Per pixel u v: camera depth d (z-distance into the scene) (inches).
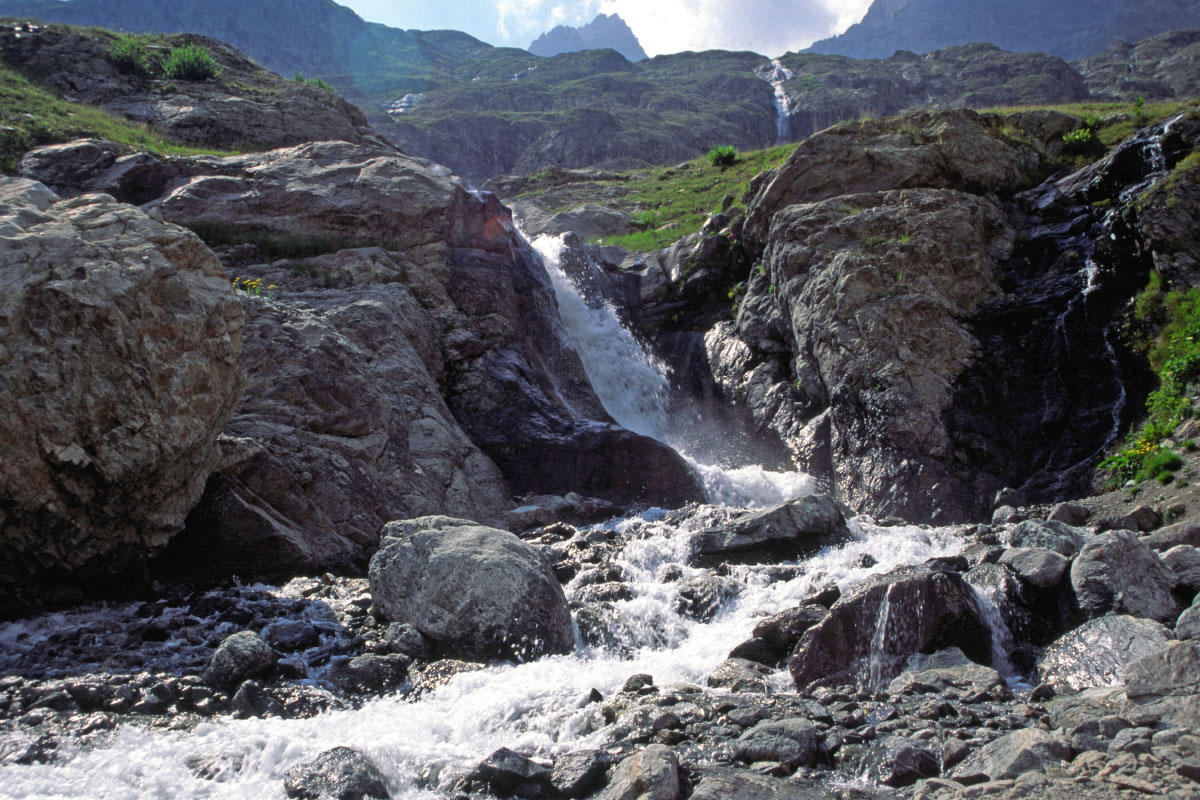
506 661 274.1
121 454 293.6
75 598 313.3
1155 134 659.4
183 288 322.7
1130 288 586.2
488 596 280.1
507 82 5708.7
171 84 1112.8
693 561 382.6
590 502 548.1
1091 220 657.6
